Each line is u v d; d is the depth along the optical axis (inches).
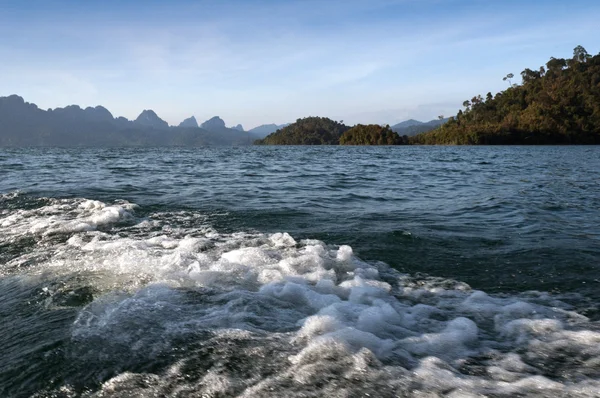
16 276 180.9
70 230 264.8
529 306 149.9
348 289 166.4
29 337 125.2
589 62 5910.4
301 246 231.3
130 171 757.9
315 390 96.4
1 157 1332.4
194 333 124.6
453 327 132.0
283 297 153.4
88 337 123.7
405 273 190.7
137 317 136.0
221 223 294.2
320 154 1937.7
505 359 112.0
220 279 172.4
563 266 197.3
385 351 114.8
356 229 275.7
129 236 253.6
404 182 604.4
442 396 94.3
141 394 96.3
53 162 1042.1
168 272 180.1
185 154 1839.3
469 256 215.9
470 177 692.1
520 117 4549.7
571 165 1012.5
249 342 118.7
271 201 395.9
